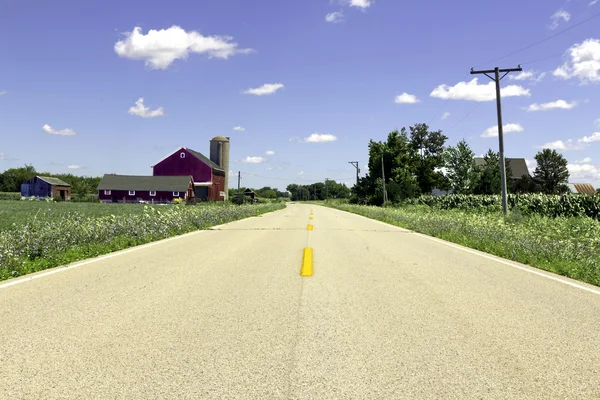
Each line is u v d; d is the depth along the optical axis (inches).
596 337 179.6
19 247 368.5
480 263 381.4
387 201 2325.3
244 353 157.8
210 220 850.1
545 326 194.2
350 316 206.5
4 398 121.9
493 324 196.4
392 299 241.6
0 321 192.4
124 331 180.4
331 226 829.2
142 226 563.2
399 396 126.0
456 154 2516.0
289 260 379.9
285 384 132.9
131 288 263.0
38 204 1803.6
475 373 142.4
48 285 269.6
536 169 2765.7
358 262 374.9
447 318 205.0
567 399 125.5
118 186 2950.3
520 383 135.4
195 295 246.2
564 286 286.0
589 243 502.0
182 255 406.9
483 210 1294.3
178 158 3198.8
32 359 149.6
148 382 133.3
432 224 743.1
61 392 126.1
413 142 3484.3
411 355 157.5
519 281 301.1
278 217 1202.6
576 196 1059.3
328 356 155.7
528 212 1120.8
